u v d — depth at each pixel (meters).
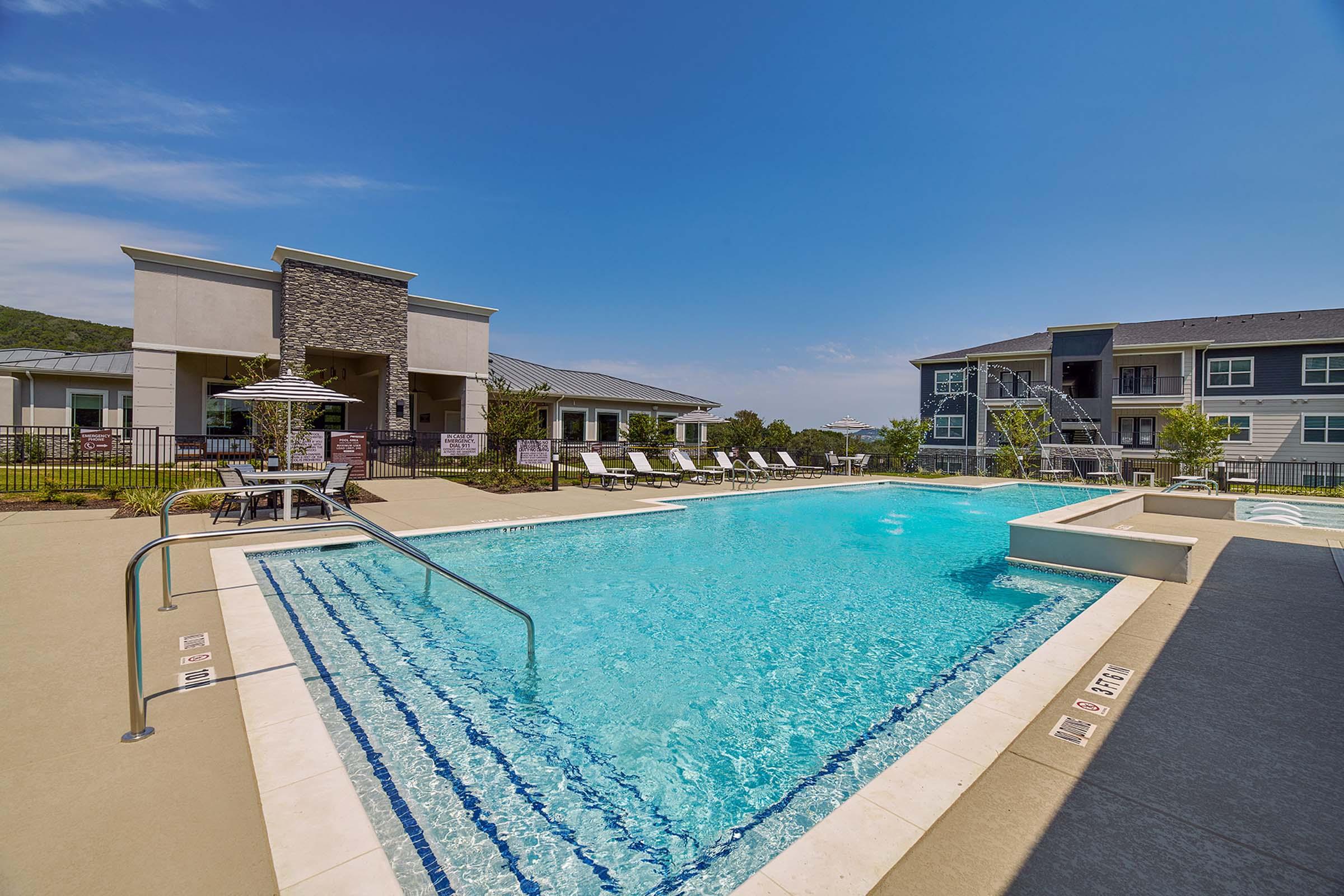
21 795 2.23
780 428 30.52
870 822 2.13
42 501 9.88
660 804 2.73
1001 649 4.70
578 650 4.64
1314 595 5.43
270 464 12.33
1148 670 3.63
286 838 2.02
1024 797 2.30
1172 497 11.20
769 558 7.97
